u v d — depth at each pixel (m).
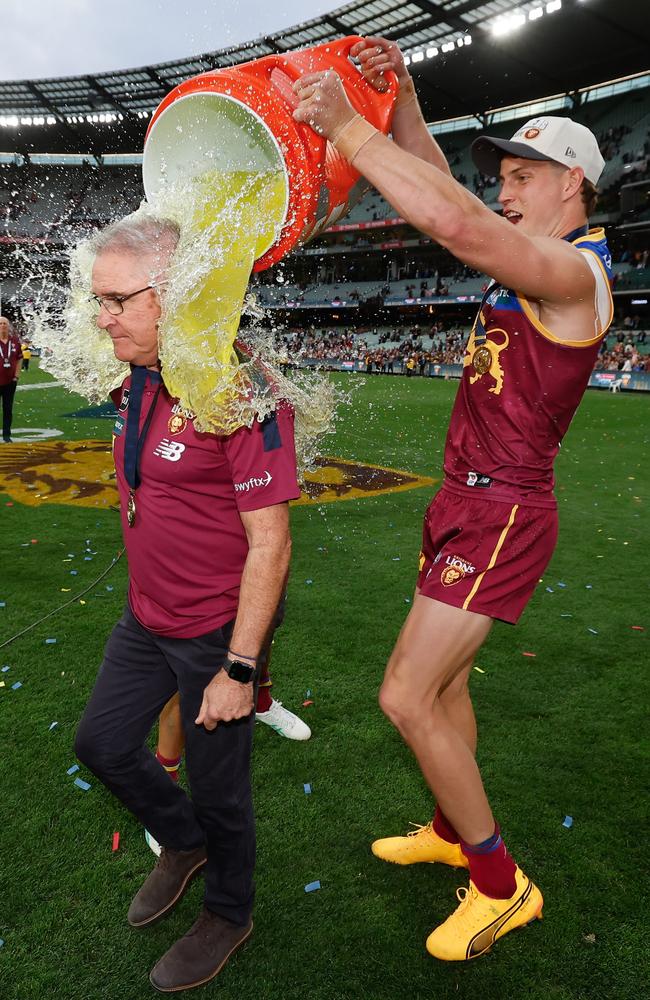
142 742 1.73
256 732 2.79
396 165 1.30
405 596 4.28
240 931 1.78
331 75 1.29
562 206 1.70
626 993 1.73
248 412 1.36
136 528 1.58
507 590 1.69
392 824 2.29
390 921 1.93
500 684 3.24
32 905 1.93
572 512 6.73
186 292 1.29
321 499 6.90
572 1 25.16
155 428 1.52
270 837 2.22
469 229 1.33
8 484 6.94
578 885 2.05
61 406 13.69
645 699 3.14
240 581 1.61
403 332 37.88
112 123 39.75
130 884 2.02
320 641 3.61
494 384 1.68
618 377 23.58
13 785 2.41
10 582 4.29
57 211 41.16
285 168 1.31
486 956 1.82
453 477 1.79
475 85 33.72
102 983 1.72
